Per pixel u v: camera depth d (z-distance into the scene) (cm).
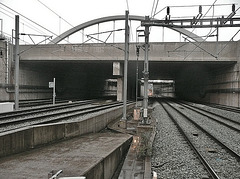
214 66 3816
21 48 3516
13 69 3372
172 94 10850
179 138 1239
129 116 2256
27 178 507
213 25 1336
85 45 3466
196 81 5581
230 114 2502
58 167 591
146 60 1358
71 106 2633
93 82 7156
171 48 3238
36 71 4097
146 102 1342
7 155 687
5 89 3200
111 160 783
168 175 705
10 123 1274
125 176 657
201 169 761
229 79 3394
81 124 1173
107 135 1203
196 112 2703
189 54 3181
